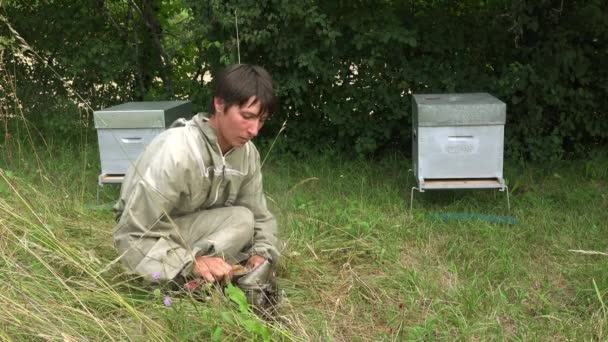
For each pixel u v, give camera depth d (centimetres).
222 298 255
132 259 264
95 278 252
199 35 575
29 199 360
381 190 497
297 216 409
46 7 633
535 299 316
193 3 547
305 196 468
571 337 272
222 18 532
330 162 591
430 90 585
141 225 264
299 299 301
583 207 456
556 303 311
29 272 258
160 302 257
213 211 281
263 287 266
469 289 309
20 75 647
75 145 614
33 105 656
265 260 275
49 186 442
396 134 625
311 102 604
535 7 577
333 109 589
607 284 316
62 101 632
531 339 269
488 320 284
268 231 297
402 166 580
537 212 444
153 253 261
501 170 434
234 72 249
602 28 570
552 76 571
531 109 580
